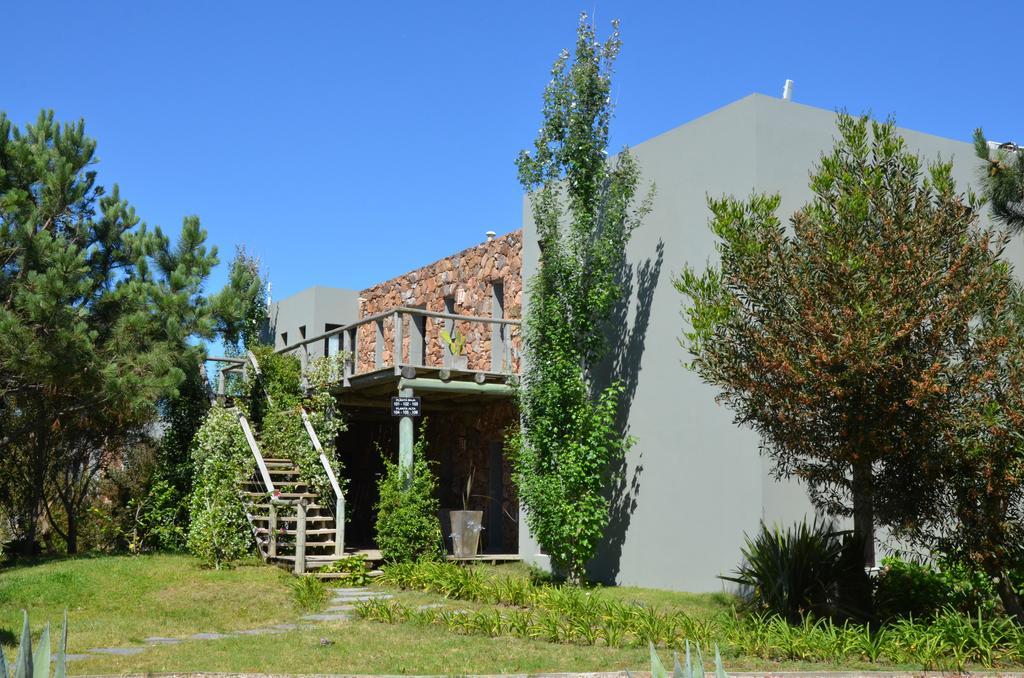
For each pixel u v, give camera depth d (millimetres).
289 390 16500
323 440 15500
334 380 15859
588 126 12750
